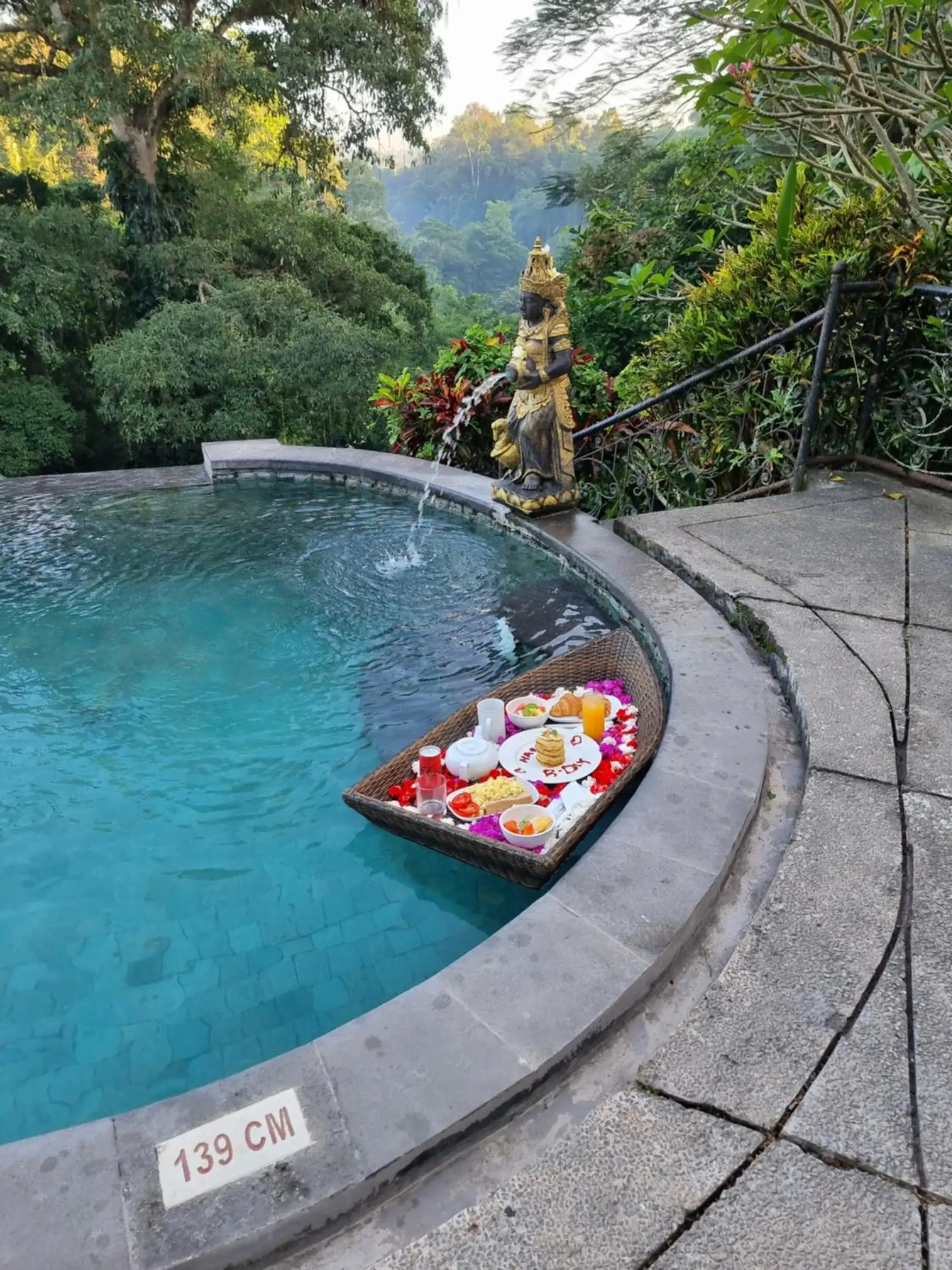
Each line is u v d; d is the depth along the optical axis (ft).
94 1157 4.11
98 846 7.71
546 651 10.87
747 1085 4.42
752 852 6.46
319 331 45.19
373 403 22.54
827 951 5.23
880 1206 3.83
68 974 6.29
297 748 9.11
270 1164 4.05
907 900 5.60
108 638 11.69
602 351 29.35
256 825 7.94
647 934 5.34
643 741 7.66
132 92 43.98
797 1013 4.82
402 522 15.97
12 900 7.06
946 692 7.99
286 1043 5.66
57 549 14.98
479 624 11.81
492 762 7.82
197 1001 6.02
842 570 10.73
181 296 47.93
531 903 6.81
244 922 6.76
